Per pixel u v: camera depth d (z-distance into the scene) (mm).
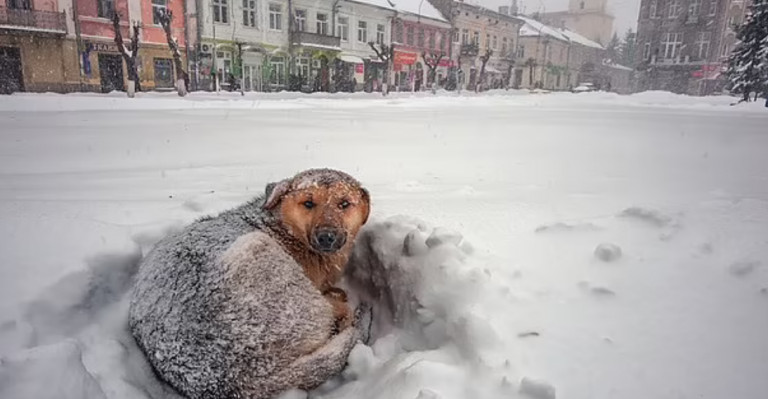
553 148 10148
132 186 5625
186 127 13281
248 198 4742
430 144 10641
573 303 2434
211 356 2025
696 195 5027
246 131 12586
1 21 29766
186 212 4098
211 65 39625
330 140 11039
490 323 2213
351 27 50062
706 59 67375
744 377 1899
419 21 56875
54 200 4496
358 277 3316
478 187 5727
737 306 2336
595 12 109938
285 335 2094
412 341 2611
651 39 71312
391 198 4852
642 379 1925
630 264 2744
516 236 3342
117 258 3004
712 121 19047
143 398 2244
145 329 2238
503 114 22312
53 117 15328
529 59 78500
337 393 2225
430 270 2707
